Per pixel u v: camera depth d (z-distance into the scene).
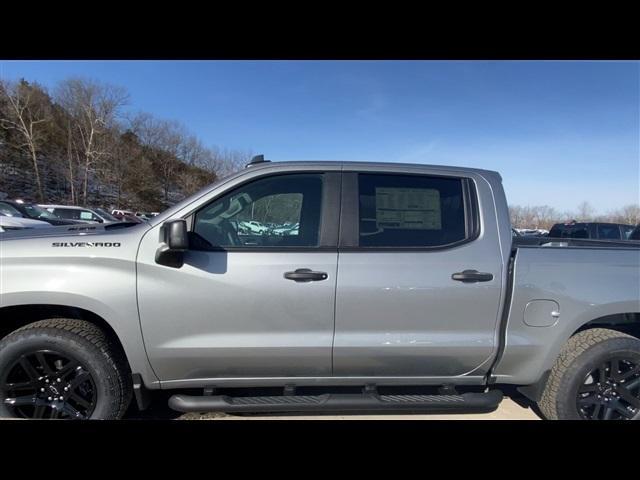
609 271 2.62
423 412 2.96
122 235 2.43
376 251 2.48
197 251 2.40
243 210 2.53
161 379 2.46
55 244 2.38
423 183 2.65
